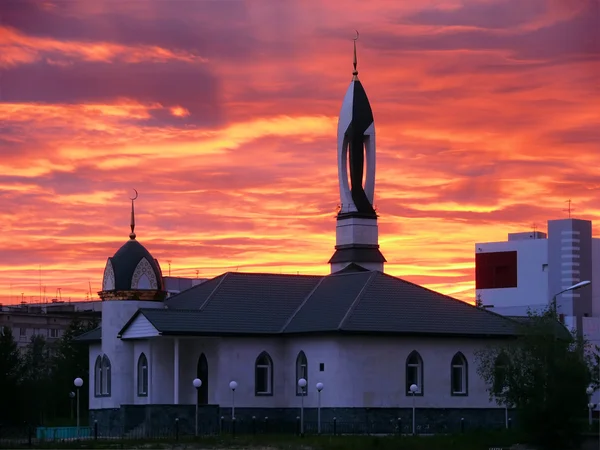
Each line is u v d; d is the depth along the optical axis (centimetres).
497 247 16862
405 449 7756
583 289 15888
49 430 9781
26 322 18700
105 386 10538
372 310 9875
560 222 16012
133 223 10688
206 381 10006
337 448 7725
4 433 9550
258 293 10481
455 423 9944
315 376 9812
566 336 10356
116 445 8131
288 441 8275
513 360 8681
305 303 10488
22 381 9912
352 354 9650
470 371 10069
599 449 7938
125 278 10375
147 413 9556
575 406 8025
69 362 14600
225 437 8806
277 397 10050
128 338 10175
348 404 9588
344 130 11794
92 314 19650
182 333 9694
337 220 11800
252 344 10019
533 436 8100
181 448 7875
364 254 11625
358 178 11719
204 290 10575
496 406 10106
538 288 16338
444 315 10094
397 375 9775
